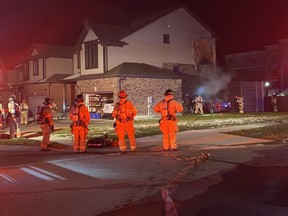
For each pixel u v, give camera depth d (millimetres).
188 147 14242
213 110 37906
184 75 39219
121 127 13391
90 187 8445
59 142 17219
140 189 8180
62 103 41219
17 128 19828
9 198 7680
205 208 6688
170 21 38344
